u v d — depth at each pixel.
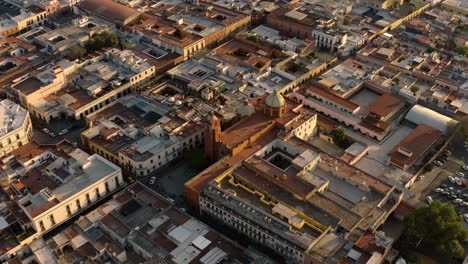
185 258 192.50
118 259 195.12
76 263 193.12
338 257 189.75
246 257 192.75
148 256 195.62
